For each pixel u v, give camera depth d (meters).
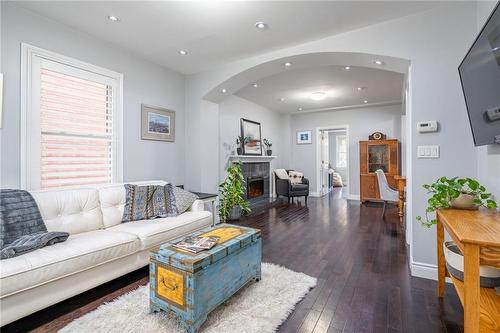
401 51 2.41
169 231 2.43
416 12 2.33
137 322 1.59
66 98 2.64
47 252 1.66
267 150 6.37
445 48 2.21
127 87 3.20
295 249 2.93
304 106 6.46
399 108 6.10
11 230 1.82
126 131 3.19
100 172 2.96
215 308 1.72
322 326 1.58
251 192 5.89
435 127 2.19
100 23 2.55
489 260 1.16
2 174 2.18
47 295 1.60
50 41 2.48
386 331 1.53
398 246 3.00
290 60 3.16
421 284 2.11
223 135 5.15
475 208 1.73
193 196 3.03
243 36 2.81
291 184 6.16
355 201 6.30
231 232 2.08
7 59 2.21
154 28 2.64
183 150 4.04
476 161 2.08
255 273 2.08
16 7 2.25
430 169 2.24
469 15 2.12
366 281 2.16
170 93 3.80
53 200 2.20
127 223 2.54
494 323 1.14
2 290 1.39
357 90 4.92
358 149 6.58
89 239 1.94
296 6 2.25
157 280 1.64
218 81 3.72
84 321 1.59
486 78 1.51
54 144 2.56
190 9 2.31
